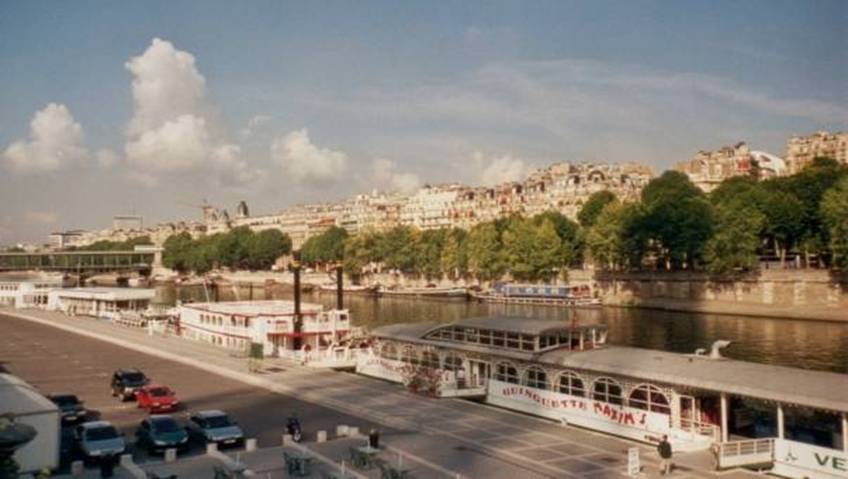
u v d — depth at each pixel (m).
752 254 178.12
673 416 57.78
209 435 57.50
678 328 148.88
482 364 77.38
